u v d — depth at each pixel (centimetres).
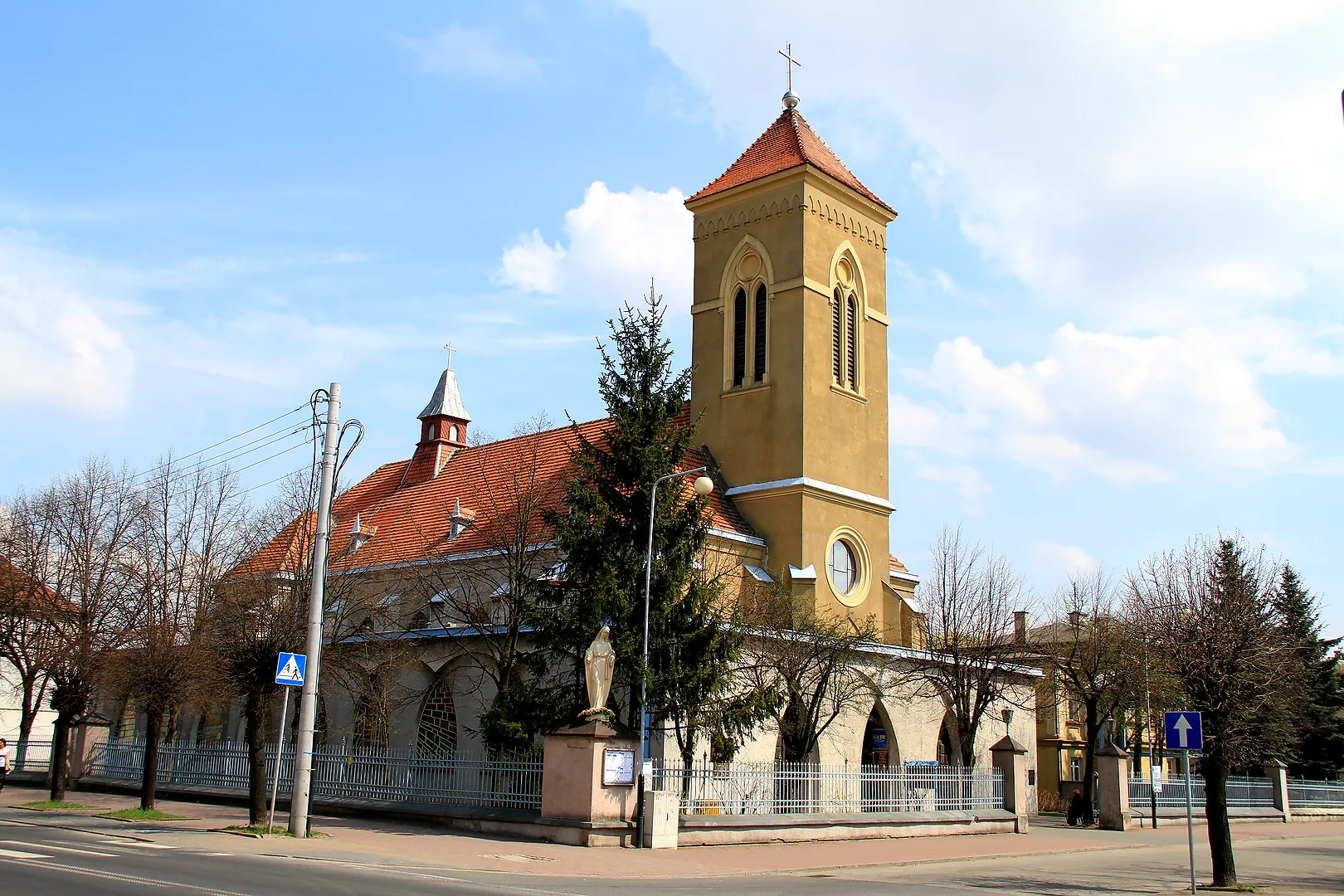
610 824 2636
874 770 3622
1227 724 2519
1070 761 6438
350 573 4025
